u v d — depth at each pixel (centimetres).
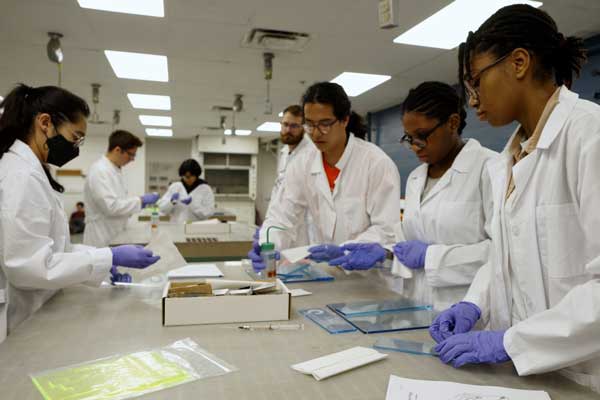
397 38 315
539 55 77
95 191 307
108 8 270
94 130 792
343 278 152
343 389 70
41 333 93
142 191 860
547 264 82
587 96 314
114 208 309
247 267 169
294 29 299
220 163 895
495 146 400
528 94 80
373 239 160
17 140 119
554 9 266
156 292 130
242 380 72
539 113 82
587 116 74
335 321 103
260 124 718
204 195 509
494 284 96
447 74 409
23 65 389
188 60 373
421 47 333
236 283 112
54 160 125
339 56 357
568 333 67
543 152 82
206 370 76
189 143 957
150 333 94
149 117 663
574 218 79
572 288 78
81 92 496
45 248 110
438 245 127
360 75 417
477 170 128
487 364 81
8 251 106
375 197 167
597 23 288
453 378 74
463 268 121
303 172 187
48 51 310
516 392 68
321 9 266
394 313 110
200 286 107
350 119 183
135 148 330
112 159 322
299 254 148
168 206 484
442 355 81
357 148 172
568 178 77
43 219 112
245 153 898
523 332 74
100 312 109
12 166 111
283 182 217
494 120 86
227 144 880
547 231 81
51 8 269
